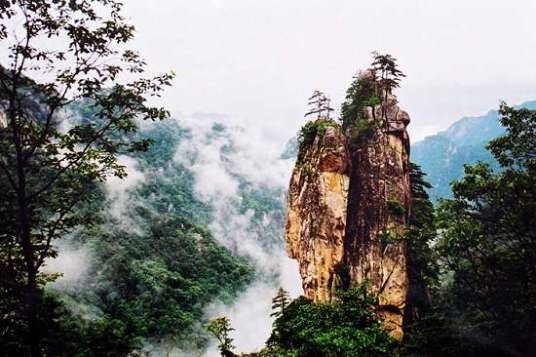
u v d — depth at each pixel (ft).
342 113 172.55
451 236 102.12
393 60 163.02
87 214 66.49
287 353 110.93
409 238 142.00
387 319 141.18
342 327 109.91
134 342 58.49
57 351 58.54
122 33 54.13
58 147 60.29
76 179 63.00
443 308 153.89
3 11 50.72
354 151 160.35
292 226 166.30
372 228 150.10
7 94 55.31
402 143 161.99
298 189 164.96
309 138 164.55
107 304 360.28
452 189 105.91
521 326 104.37
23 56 52.95
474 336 111.96
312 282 143.64
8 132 56.49
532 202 94.02
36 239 60.80
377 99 162.40
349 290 121.90
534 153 98.78
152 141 63.36
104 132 61.67
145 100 58.44
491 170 104.78
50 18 52.54
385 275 144.56
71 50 53.57
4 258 57.31
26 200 56.08
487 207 107.65
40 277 68.95
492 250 106.73
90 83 55.26
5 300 56.03
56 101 56.13
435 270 154.81
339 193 147.95
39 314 56.70
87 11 53.93
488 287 107.86
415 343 102.53
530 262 97.45
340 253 144.56
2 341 54.03
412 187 175.32
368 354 105.09
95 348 55.26
